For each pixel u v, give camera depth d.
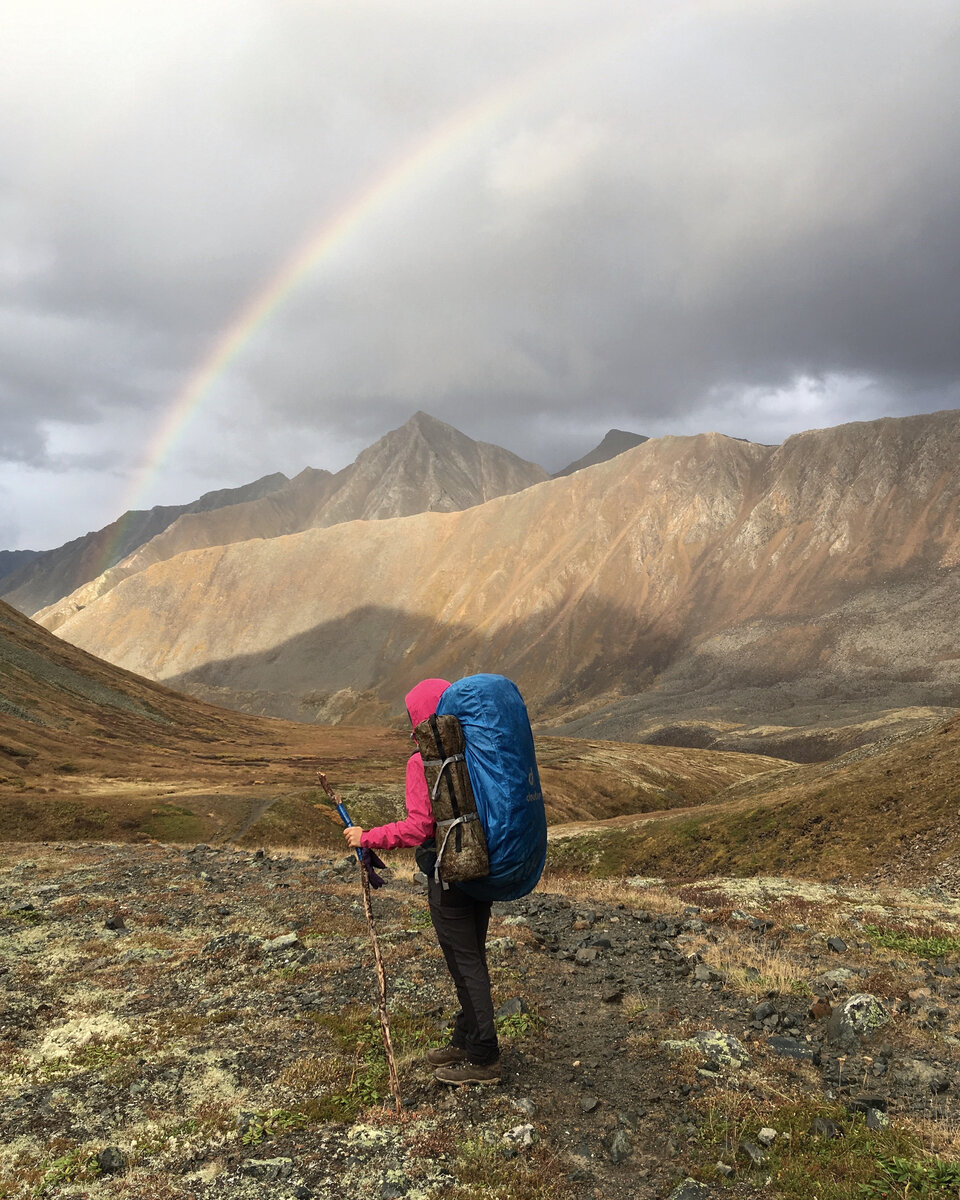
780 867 56.38
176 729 171.00
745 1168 4.86
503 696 5.55
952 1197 4.34
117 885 14.30
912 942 10.66
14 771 100.06
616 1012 7.65
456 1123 5.39
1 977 9.02
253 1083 6.21
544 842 5.61
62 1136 5.45
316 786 111.00
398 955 9.41
